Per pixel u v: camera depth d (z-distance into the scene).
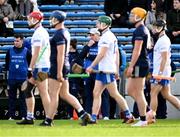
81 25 64.88
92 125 42.84
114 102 53.97
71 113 53.41
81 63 51.47
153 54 45.75
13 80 51.53
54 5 67.00
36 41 41.72
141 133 35.41
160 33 44.19
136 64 41.41
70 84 53.34
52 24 40.50
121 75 54.62
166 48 44.03
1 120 51.56
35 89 52.84
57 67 40.41
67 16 65.88
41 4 67.50
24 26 64.25
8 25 62.81
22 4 64.56
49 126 41.50
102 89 44.00
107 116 52.50
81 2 68.25
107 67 43.44
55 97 41.22
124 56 51.88
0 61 60.22
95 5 67.19
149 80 48.75
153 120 42.94
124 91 55.16
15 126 42.22
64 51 40.41
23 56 51.47
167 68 44.78
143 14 41.34
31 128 39.59
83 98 53.53
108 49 43.31
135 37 41.34
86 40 62.62
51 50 40.50
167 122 48.28
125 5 64.25
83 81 53.38
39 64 42.00
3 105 53.44
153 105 45.25
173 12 62.56
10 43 62.47
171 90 56.06
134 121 45.22
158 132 36.22
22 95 51.34
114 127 40.66
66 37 40.59
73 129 38.34
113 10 64.44
